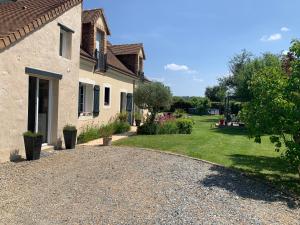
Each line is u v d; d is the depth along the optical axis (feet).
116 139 49.96
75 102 43.93
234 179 27.73
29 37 32.78
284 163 36.17
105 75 60.03
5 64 29.60
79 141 46.52
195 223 17.98
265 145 51.55
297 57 27.14
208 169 30.60
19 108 31.83
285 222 19.20
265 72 28.86
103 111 59.41
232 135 66.64
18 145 31.89
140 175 27.09
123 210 19.24
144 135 56.54
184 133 63.52
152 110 63.00
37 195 21.16
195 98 184.03
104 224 17.13
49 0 43.09
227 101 111.45
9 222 16.87
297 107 25.50
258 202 22.44
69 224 16.94
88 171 27.73
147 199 21.40
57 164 30.01
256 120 28.02
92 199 20.86
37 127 36.94
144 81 85.81
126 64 81.10
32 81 35.96
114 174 27.04
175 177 27.04
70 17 41.24
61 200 20.44
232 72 164.45
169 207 20.15
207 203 21.42
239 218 19.16
